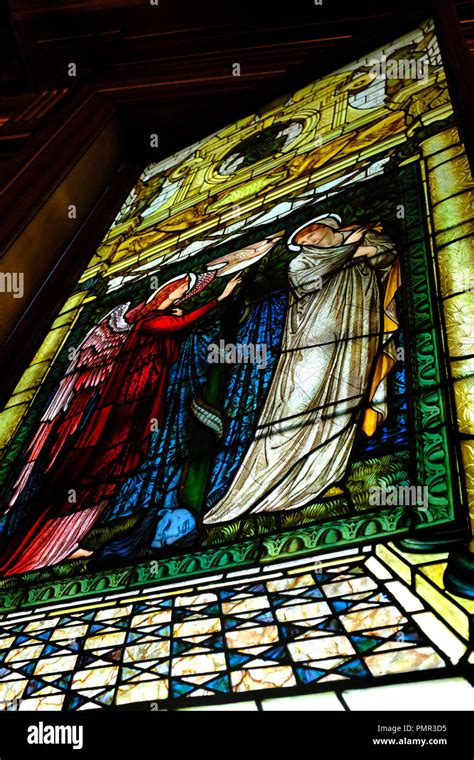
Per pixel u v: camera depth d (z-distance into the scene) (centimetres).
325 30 561
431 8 463
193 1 598
